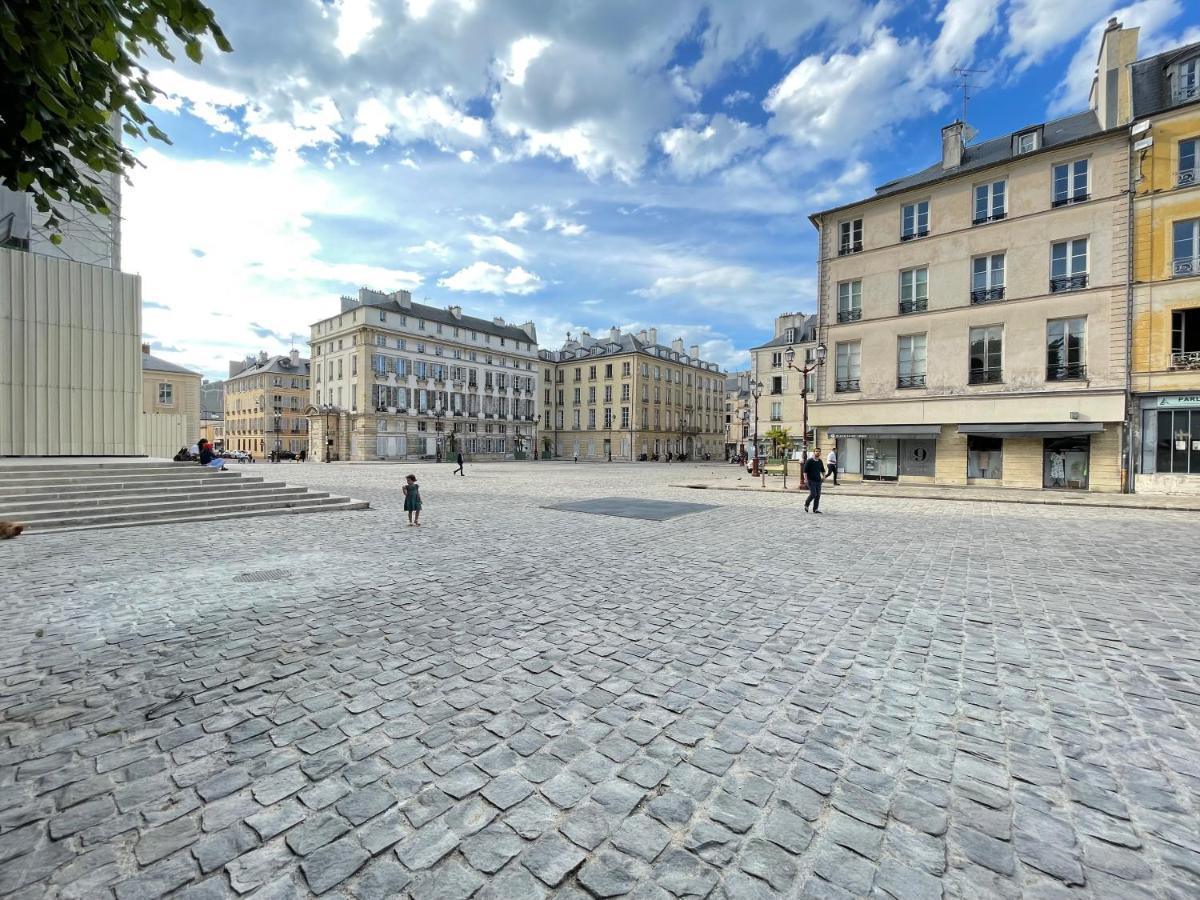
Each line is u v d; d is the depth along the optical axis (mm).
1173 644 4312
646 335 74312
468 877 1969
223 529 9852
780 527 10469
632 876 1982
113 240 14961
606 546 8367
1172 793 2459
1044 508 14094
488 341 66188
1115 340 17453
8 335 13125
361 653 4039
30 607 5047
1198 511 13141
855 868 2023
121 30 2742
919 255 21094
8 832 2145
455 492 18406
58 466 10930
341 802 2365
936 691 3494
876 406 22062
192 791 2420
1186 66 16766
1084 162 18062
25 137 2734
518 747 2811
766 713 3195
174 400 39281
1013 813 2328
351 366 54719
